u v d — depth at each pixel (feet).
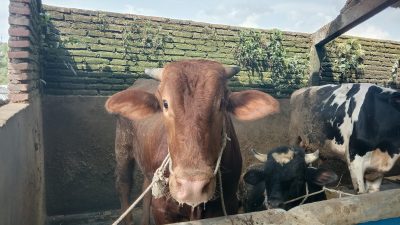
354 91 7.38
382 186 9.08
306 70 11.10
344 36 11.74
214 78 3.01
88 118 8.34
